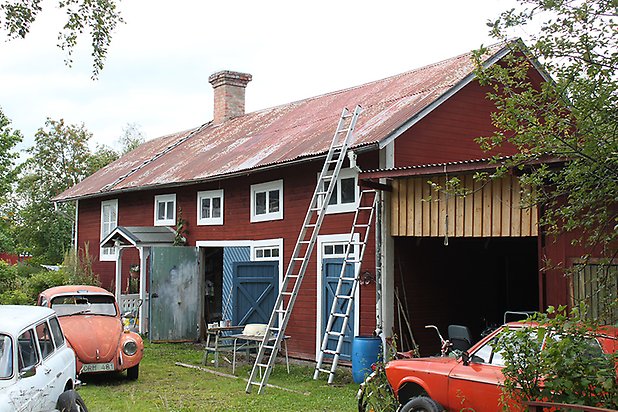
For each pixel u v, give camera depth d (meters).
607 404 5.66
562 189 6.68
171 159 21.64
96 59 12.96
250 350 15.63
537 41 6.09
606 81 5.86
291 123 18.34
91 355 11.51
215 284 19.23
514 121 6.26
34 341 7.36
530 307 14.95
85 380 12.14
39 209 40.88
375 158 13.14
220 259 19.39
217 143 20.62
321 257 14.23
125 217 22.22
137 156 25.66
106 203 23.50
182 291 17.69
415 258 13.24
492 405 7.05
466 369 7.46
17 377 6.73
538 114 6.39
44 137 41.72
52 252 40.47
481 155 14.38
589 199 6.20
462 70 14.71
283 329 11.71
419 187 11.68
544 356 5.95
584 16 5.88
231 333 16.11
